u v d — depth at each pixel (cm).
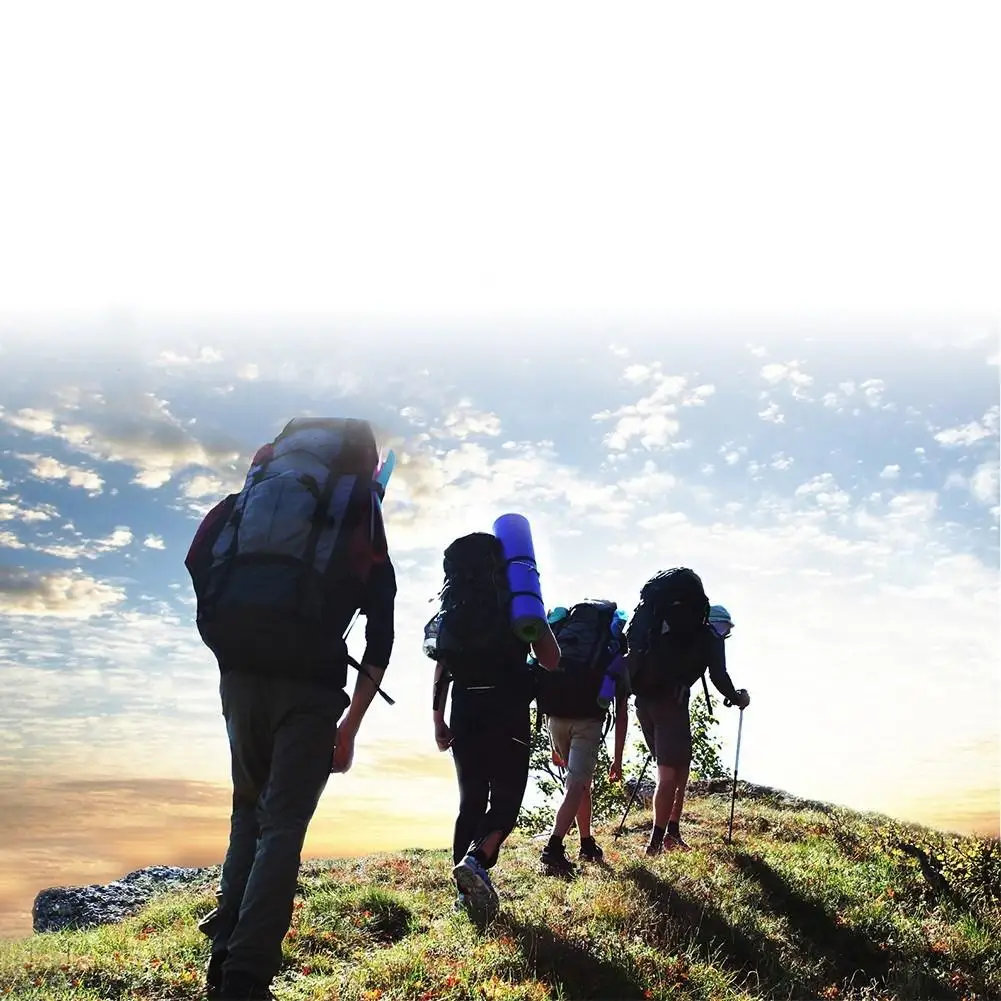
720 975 523
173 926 627
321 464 420
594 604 805
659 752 875
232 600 393
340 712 408
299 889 738
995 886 792
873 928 685
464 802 639
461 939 540
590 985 486
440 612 651
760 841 946
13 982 432
